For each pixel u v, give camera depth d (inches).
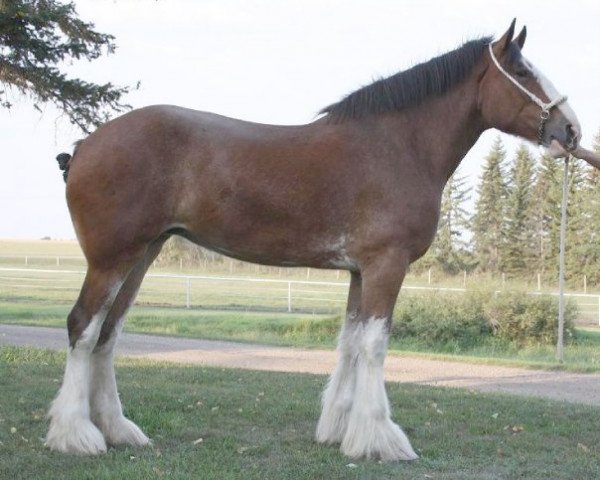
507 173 1936.5
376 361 195.9
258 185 192.1
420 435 233.8
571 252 1599.4
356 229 194.9
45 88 424.2
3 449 196.1
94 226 188.1
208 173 191.3
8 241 4404.5
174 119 193.0
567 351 641.0
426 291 724.7
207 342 590.9
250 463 192.4
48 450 193.8
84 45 427.5
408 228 195.0
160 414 245.1
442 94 207.0
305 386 331.9
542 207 1822.1
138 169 187.9
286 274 1787.6
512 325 677.9
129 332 650.8
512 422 260.1
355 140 197.5
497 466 199.0
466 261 1877.5
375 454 197.6
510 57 206.4
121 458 189.2
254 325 715.4
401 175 196.4
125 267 190.4
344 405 214.4
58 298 1019.3
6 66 422.0
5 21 401.4
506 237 1877.5
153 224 190.9
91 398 202.2
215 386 321.7
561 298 508.4
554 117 203.2
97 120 443.2
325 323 699.4
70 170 193.0
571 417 275.4
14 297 1019.9
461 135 209.9
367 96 201.5
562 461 207.2
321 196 193.5
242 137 195.3
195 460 191.8
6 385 293.7
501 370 476.4
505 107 207.2
